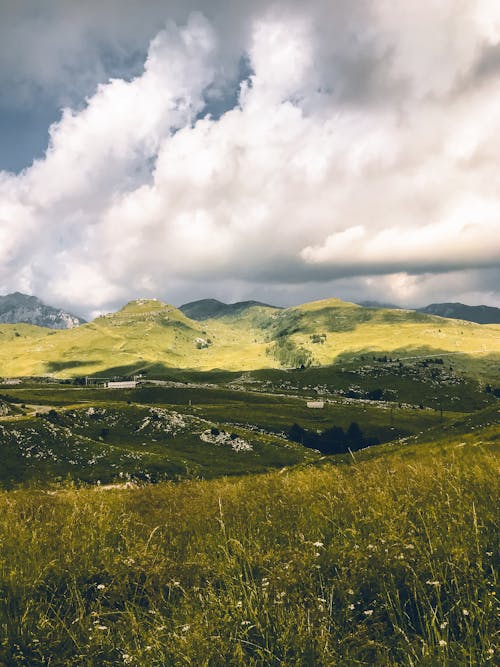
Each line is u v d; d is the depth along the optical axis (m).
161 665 4.29
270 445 160.50
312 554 5.79
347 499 8.37
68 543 7.11
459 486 8.15
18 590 5.61
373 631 4.43
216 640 4.26
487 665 3.59
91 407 176.25
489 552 5.27
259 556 6.14
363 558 5.46
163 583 5.89
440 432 81.00
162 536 7.76
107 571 6.07
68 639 4.73
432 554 5.45
